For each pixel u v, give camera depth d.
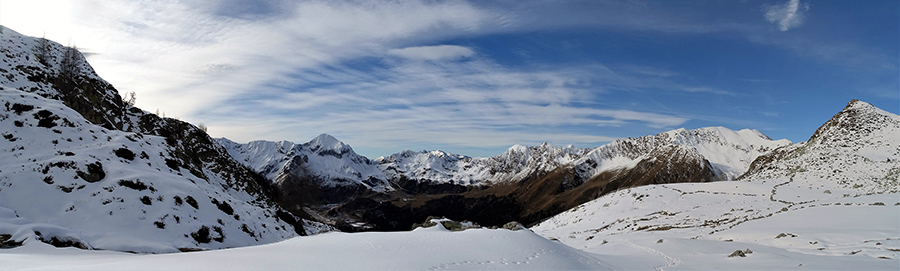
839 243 32.97
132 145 46.69
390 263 20.53
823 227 40.12
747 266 26.91
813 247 32.88
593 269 24.38
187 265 19.20
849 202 53.06
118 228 32.06
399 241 25.12
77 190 34.84
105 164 39.31
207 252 23.72
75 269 18.03
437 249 23.59
